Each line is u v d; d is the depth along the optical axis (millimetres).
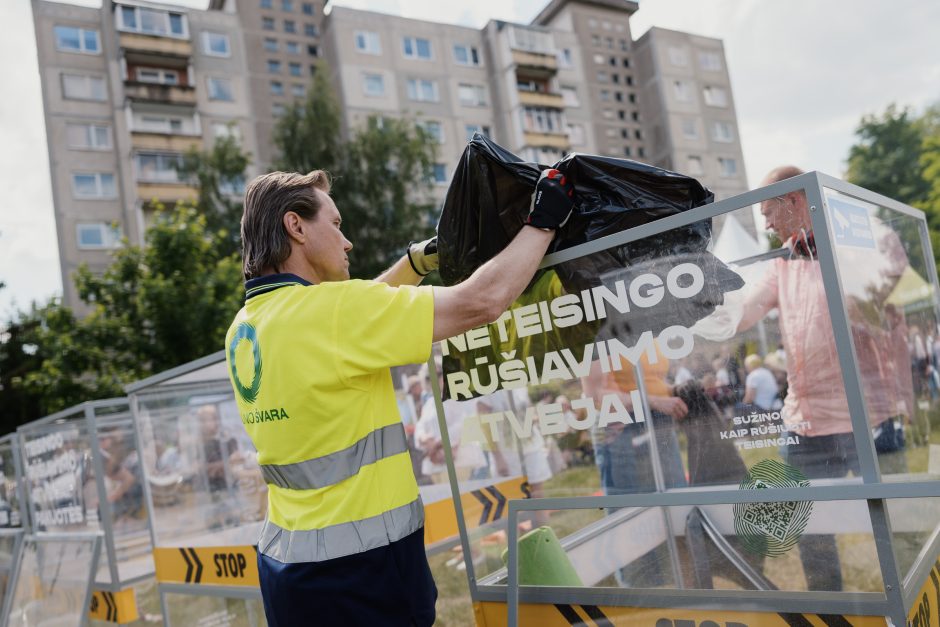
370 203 21500
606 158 1625
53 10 27281
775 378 1447
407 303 1425
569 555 1792
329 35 32469
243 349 1583
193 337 12711
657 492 1604
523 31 36719
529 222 1563
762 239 1459
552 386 1761
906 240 1967
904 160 33125
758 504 1493
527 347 1788
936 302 2143
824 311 1385
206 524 3250
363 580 1411
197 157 22172
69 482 4906
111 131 27391
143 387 3555
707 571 1572
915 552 1500
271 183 1625
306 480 1478
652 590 1647
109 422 4992
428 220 22906
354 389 1448
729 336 1498
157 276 12766
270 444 1509
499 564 2316
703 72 44094
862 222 1651
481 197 1671
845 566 1403
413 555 1488
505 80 35875
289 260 1620
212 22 30531
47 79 26703
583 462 1729
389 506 1468
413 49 34031
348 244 1698
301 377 1430
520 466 1850
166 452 3463
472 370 1898
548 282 1733
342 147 22297
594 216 1653
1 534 5469
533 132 35625
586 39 41688
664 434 1590
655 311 1583
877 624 1365
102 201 26766
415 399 3869
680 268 1545
